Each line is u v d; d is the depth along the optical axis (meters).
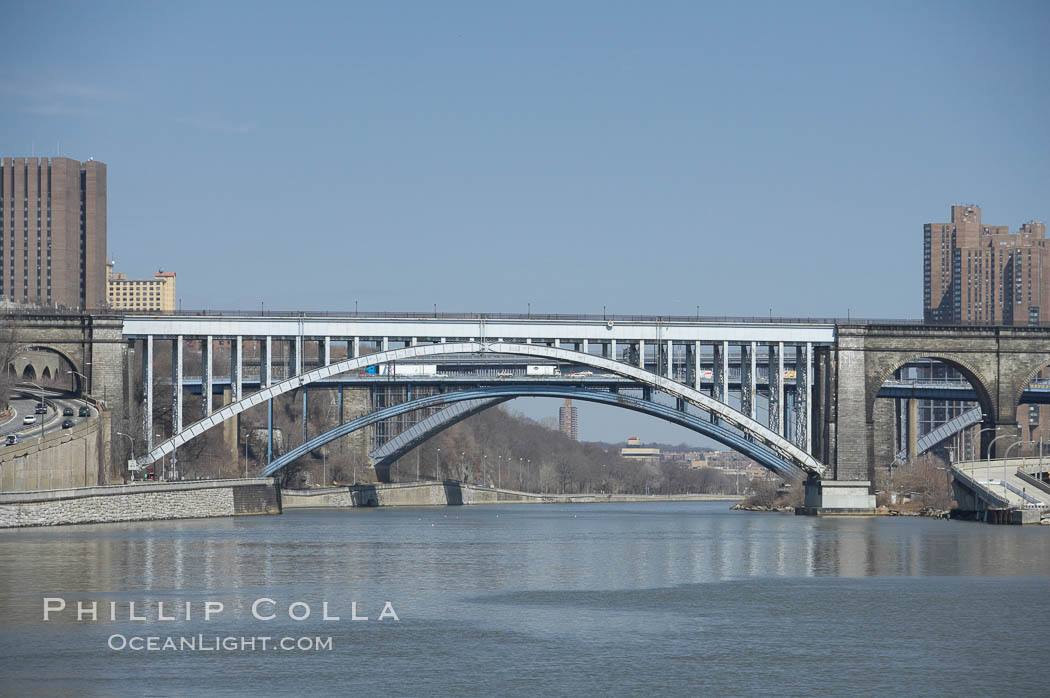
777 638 85.81
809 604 100.94
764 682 73.06
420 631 87.62
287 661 77.50
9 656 78.19
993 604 100.94
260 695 69.25
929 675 75.00
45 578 110.94
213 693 69.56
